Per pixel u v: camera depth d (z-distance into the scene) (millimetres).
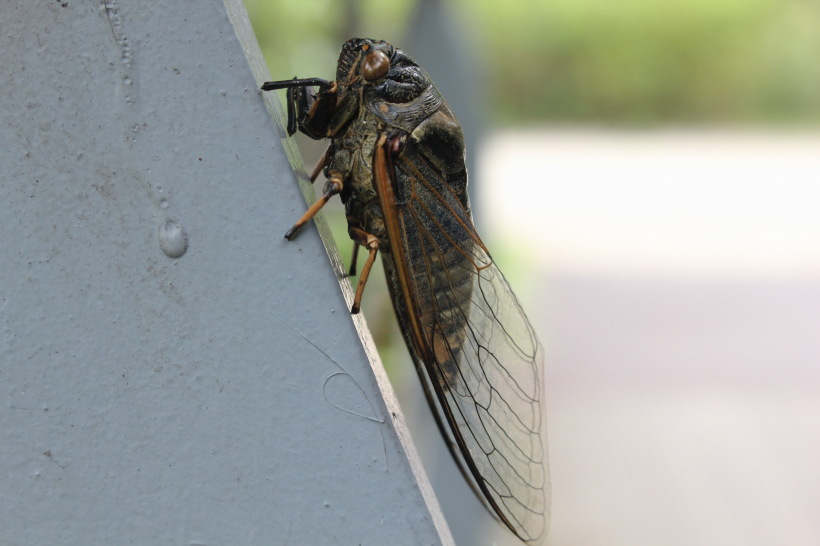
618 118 5039
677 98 4953
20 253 548
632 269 2016
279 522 552
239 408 550
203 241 548
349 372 550
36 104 546
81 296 549
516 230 2336
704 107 4949
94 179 547
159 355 550
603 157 3797
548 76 5027
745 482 1017
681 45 4828
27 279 548
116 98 546
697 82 4910
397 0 1372
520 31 4934
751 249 2201
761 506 964
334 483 551
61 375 550
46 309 549
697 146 4117
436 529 552
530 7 4898
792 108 4863
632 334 1565
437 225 582
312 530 552
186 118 547
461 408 577
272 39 1243
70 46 545
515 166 3527
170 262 549
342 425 550
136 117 546
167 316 549
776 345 1507
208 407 550
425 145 580
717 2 4715
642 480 1028
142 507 552
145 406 551
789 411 1213
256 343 550
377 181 576
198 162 547
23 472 551
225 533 552
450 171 585
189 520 552
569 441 1131
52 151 547
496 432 581
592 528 918
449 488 658
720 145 4133
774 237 2324
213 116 547
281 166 548
